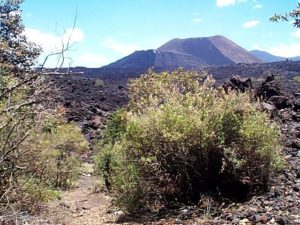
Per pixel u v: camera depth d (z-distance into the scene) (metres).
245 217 5.51
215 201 6.62
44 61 5.41
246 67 54.47
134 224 6.46
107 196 10.73
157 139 7.22
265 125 7.27
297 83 27.02
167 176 7.34
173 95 7.88
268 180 6.87
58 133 10.69
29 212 6.43
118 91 34.72
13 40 13.80
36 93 5.64
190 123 6.98
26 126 6.09
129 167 7.37
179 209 6.75
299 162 7.86
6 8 14.38
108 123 14.23
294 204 5.76
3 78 6.05
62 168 11.50
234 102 7.37
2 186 6.03
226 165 6.73
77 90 32.56
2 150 5.88
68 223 6.98
